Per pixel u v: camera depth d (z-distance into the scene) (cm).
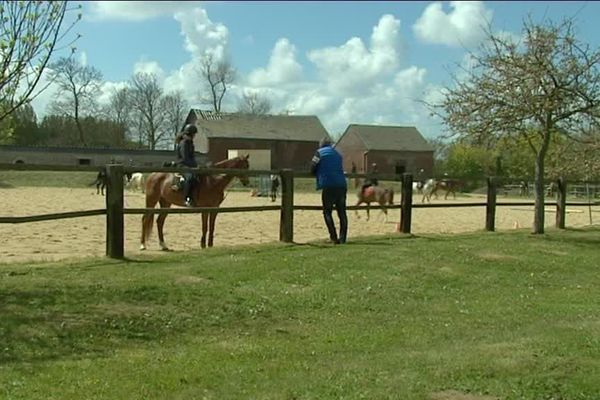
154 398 553
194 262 1095
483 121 1608
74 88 9131
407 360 658
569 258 1348
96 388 569
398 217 2888
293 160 9069
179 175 1348
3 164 1026
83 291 848
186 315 811
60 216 1034
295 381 597
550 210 3441
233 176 1406
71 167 1084
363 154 9300
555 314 898
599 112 1596
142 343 714
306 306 898
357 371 623
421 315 887
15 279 889
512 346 707
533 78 1546
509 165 3822
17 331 700
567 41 1539
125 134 9725
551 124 1631
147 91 9688
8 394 548
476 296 1014
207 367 633
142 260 1098
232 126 8950
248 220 2370
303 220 2411
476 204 1723
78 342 696
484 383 589
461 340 753
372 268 1125
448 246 1376
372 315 876
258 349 700
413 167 9394
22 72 767
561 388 580
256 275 1019
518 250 1389
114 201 1105
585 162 1677
